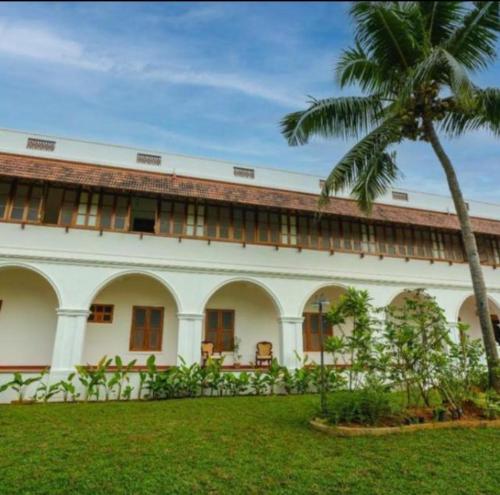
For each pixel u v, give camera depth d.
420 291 9.64
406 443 6.50
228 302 16.09
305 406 10.03
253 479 5.06
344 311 8.52
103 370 11.24
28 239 12.22
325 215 15.42
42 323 13.73
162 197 13.72
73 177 13.12
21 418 8.48
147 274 13.07
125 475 5.17
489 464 5.57
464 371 8.33
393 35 9.42
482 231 17.73
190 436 7.09
